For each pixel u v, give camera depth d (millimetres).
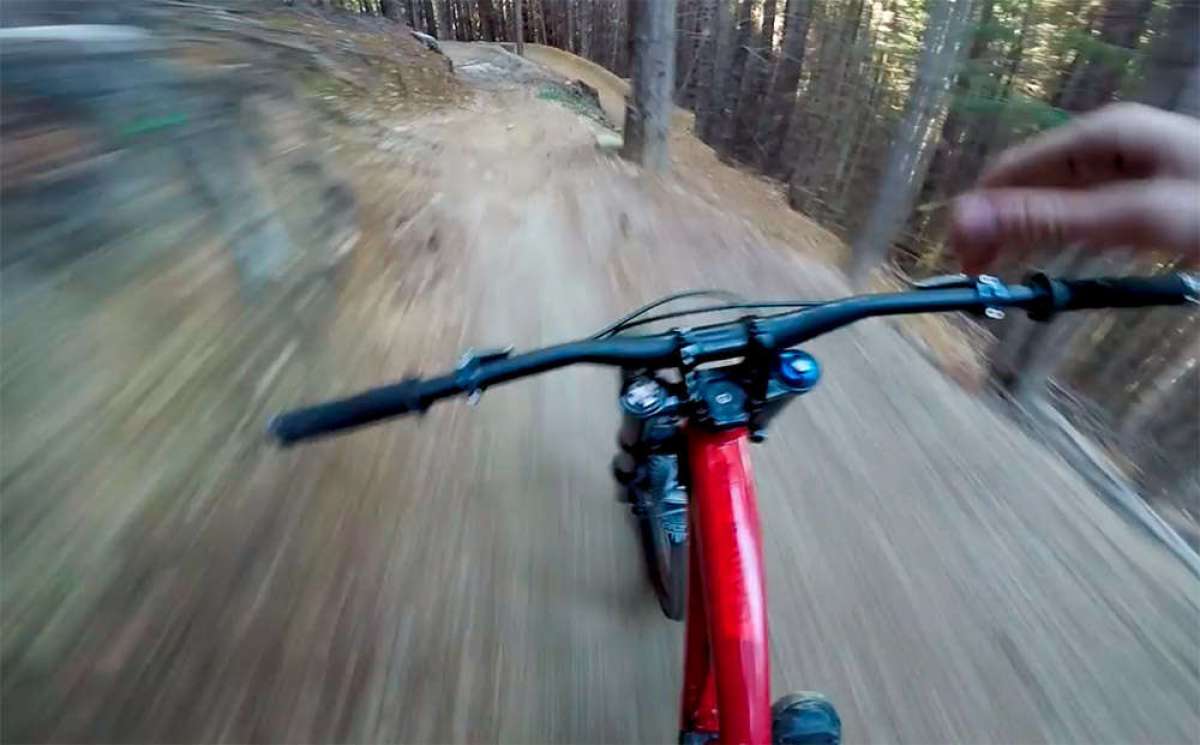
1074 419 2332
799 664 916
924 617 1003
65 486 721
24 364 732
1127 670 951
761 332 519
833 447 1362
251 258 1238
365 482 1037
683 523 805
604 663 861
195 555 799
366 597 864
